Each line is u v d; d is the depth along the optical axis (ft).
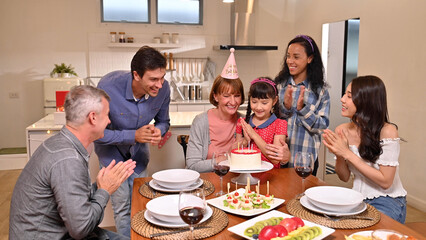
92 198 5.16
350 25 15.71
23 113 19.17
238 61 21.08
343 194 5.35
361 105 6.21
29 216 4.92
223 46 19.48
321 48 18.30
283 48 21.50
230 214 5.02
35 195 4.85
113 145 7.56
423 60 11.70
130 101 7.36
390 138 6.15
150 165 10.43
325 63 17.78
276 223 4.46
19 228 4.97
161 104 7.96
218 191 5.92
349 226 4.55
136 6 20.01
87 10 19.24
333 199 5.26
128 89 7.24
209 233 4.39
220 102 7.21
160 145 10.42
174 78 20.67
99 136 5.35
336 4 16.90
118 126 7.52
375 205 6.26
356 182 6.54
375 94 6.15
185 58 20.68
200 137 7.41
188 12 20.72
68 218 4.71
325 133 6.21
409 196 12.48
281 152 6.63
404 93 12.56
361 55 14.82
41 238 4.97
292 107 8.04
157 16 20.24
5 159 16.88
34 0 18.67
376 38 13.88
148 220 4.66
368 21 14.35
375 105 6.15
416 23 11.93
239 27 19.99
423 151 11.86
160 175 6.23
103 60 19.67
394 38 12.94
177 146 10.58
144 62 6.44
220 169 5.57
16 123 19.16
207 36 20.75
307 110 7.79
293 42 8.02
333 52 17.08
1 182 14.94
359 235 4.21
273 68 21.50
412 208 12.23
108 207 9.48
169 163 10.58
